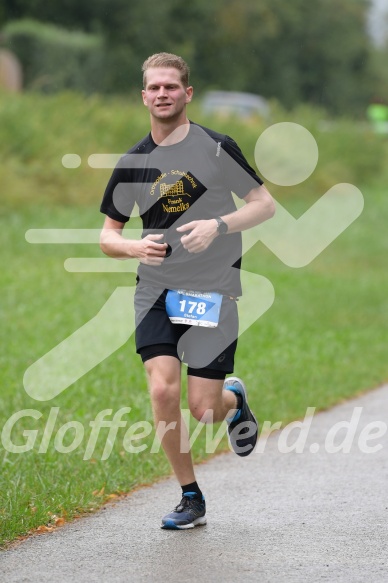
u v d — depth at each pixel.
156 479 14.73
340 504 13.21
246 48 112.56
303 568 10.67
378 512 12.80
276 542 11.59
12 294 29.30
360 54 140.00
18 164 43.19
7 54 69.62
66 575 10.49
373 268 42.03
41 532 12.09
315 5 130.00
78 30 91.06
